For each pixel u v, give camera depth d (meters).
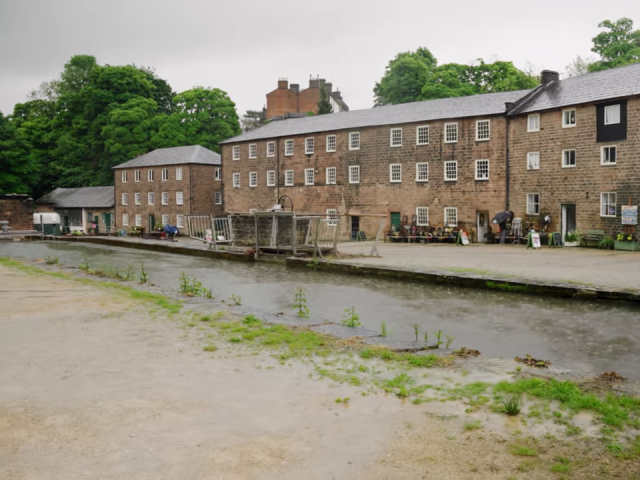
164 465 4.43
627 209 29.48
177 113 71.12
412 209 41.69
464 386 6.36
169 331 8.96
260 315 10.59
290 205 49.94
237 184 54.69
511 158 36.16
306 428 5.18
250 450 4.71
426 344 8.62
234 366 7.11
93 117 75.19
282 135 49.78
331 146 46.69
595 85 33.19
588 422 5.33
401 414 5.52
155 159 63.00
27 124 78.06
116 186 66.75
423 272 17.41
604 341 9.93
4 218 55.72
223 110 71.75
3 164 60.47
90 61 86.25
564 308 12.91
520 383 6.37
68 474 4.25
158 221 62.34
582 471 4.38
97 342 8.19
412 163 41.50
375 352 7.88
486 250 28.25
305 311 12.98
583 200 32.19
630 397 6.01
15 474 4.24
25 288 13.45
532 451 4.70
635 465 4.48
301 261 22.12
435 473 4.34
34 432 4.99
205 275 19.89
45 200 71.31
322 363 7.32
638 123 29.44
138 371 6.82
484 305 13.49
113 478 4.21
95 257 26.61
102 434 4.98
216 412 5.54
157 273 20.47
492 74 60.28
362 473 4.34
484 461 4.54
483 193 37.84
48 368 6.87
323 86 78.31
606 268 18.55
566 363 8.52
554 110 33.47
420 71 59.69
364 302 14.20
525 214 35.44
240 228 27.33
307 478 4.27
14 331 8.81
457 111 39.78
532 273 17.06
